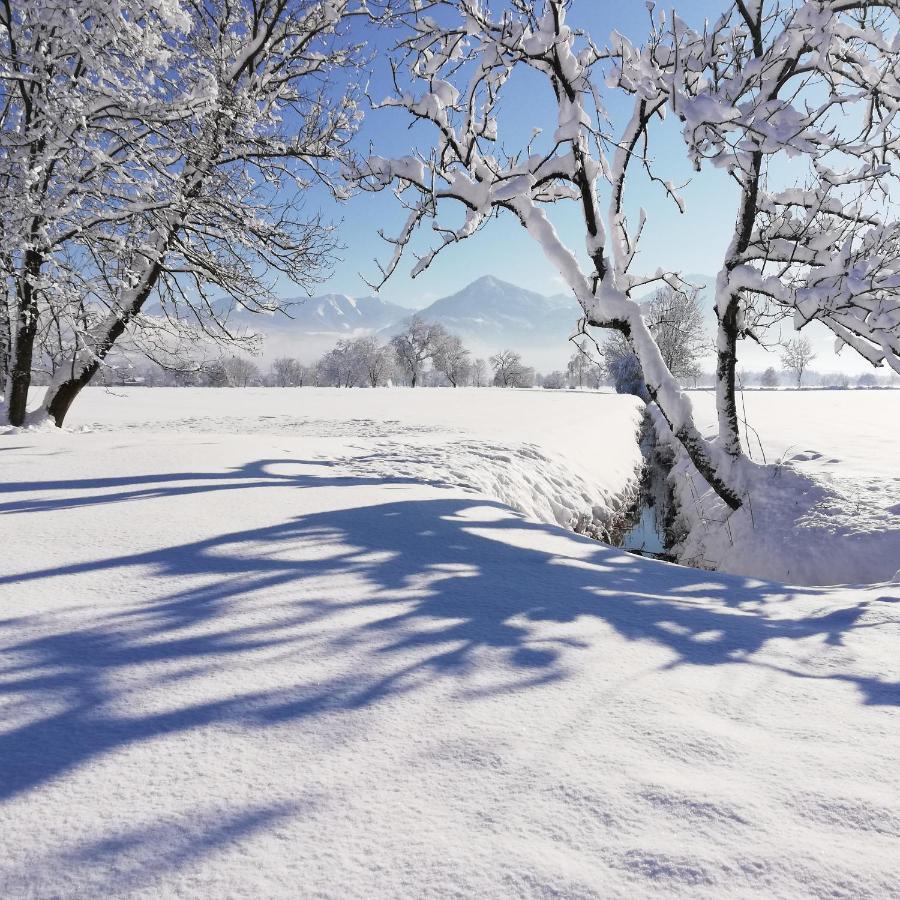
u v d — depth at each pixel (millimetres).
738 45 6828
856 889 1364
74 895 1352
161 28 8055
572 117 6941
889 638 3164
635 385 57219
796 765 1908
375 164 7664
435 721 2154
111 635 2785
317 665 2572
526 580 3967
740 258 7605
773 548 7539
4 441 9258
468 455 10930
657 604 3682
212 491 6156
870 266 6625
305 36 10586
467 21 7105
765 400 45469
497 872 1424
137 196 8883
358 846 1517
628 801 1701
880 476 9359
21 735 1987
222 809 1656
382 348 115688
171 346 10875
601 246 7988
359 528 4980
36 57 7328
